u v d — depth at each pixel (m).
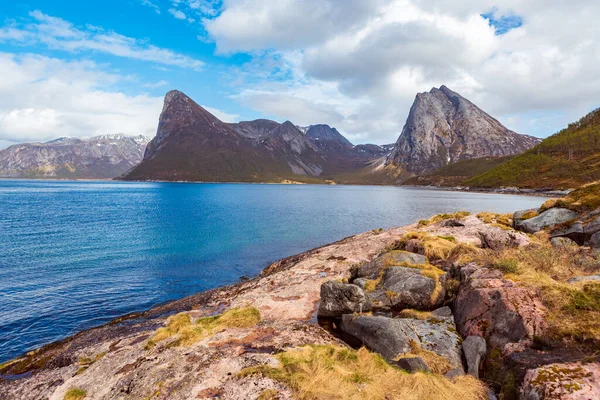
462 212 31.77
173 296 22.05
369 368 8.08
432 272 14.23
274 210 84.62
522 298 9.27
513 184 174.38
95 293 22.38
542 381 6.40
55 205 89.56
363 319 11.28
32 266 29.17
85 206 88.50
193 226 54.19
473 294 10.70
